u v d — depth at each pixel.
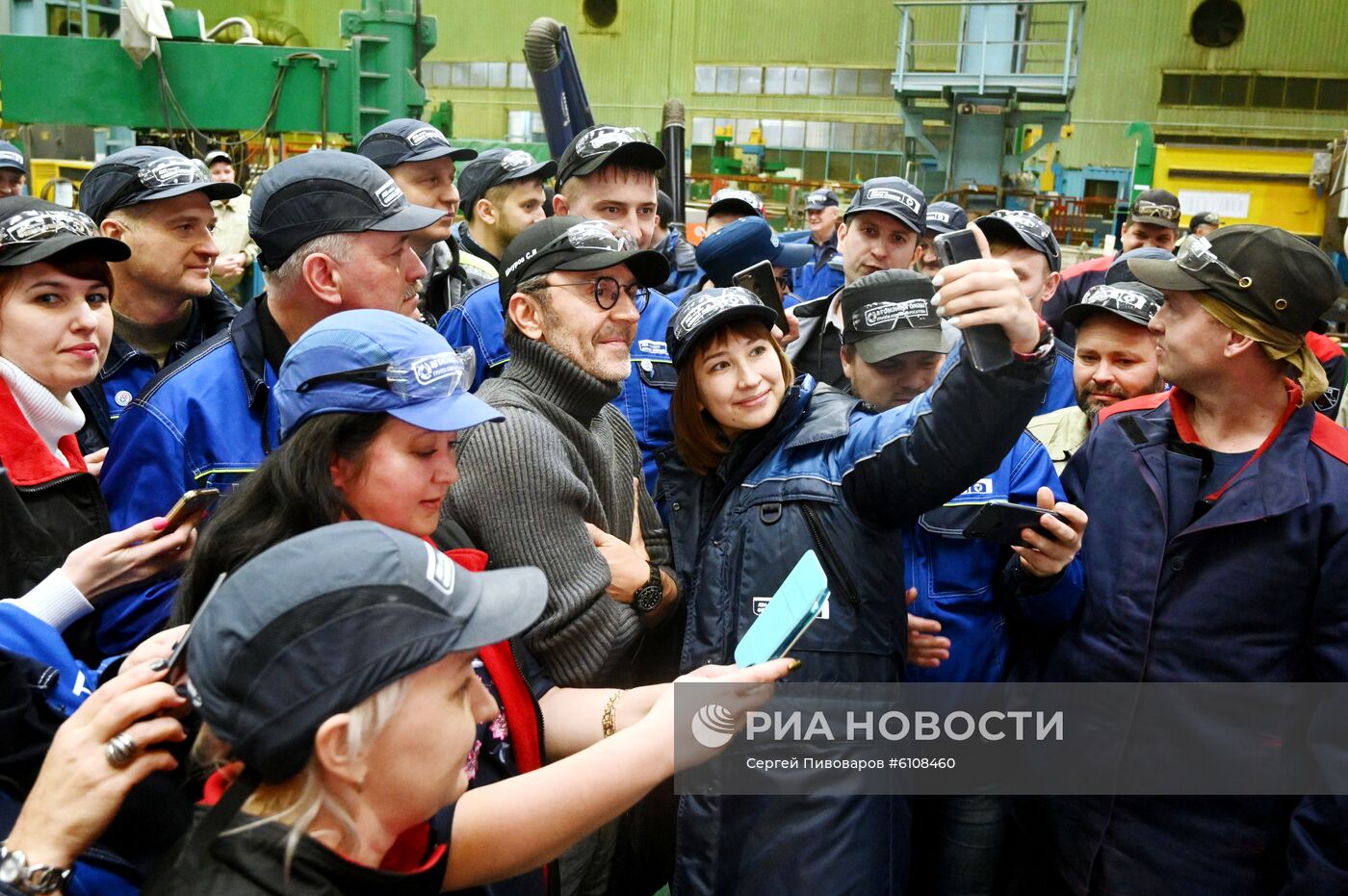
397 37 5.30
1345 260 7.32
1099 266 4.70
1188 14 20.47
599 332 1.93
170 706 1.14
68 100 5.03
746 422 1.91
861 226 3.44
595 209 3.03
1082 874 2.01
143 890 1.01
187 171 2.66
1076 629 2.04
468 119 24.70
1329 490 1.80
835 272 5.23
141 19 4.80
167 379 2.13
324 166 2.12
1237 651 1.86
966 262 1.52
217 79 5.12
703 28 23.38
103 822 1.11
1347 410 3.72
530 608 1.08
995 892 2.22
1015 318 1.50
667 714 1.36
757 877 1.74
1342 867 1.72
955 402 1.59
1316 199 8.21
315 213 2.10
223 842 0.98
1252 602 1.84
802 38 22.73
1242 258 1.79
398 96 5.36
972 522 1.96
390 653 0.97
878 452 1.74
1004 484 2.22
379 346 1.41
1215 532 1.87
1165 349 1.91
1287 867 1.81
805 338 3.19
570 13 23.98
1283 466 1.82
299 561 1.00
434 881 1.14
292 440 1.41
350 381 1.39
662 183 5.01
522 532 1.71
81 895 1.22
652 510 2.24
